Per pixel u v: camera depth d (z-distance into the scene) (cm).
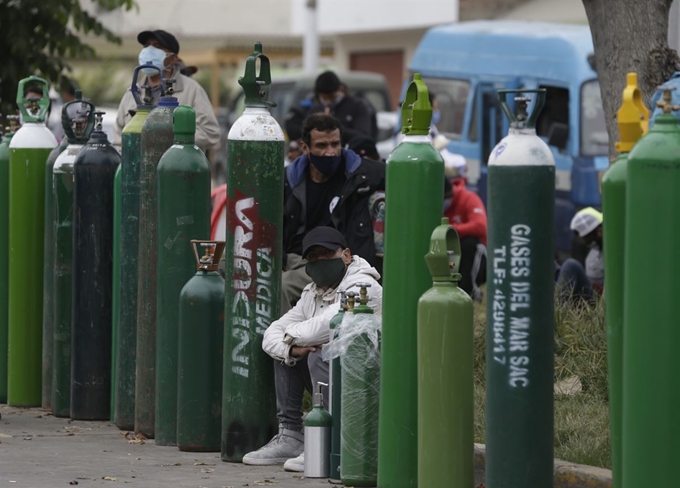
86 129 2473
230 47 11156
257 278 1995
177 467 1984
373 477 1830
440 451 1675
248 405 2016
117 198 2334
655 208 1391
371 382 1828
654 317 1399
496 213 1597
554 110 4916
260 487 1828
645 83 2434
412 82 1747
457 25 5538
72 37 3834
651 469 1410
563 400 2188
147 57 2670
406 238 1731
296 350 1947
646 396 1408
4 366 2636
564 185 4800
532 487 1602
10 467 1975
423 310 1675
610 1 2455
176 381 2164
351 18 9056
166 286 2153
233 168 1992
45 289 2517
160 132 2206
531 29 5131
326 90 4000
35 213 2547
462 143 5356
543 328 1599
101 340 2414
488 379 1623
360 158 2342
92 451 2122
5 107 3769
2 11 3728
